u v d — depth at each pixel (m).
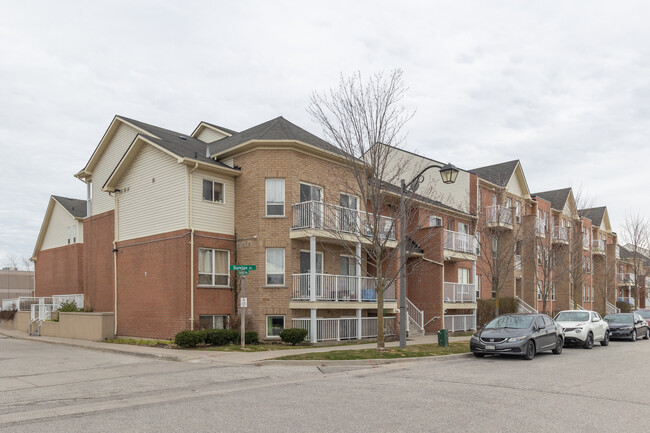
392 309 25.67
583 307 46.75
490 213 31.69
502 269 28.31
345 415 8.52
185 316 20.27
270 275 21.61
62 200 35.84
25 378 12.60
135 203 23.55
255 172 21.95
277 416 8.45
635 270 45.88
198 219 21.14
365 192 19.80
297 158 22.09
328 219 20.88
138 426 7.84
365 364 15.23
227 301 21.81
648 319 31.05
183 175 21.20
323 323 21.34
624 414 8.68
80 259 33.28
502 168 38.25
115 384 11.73
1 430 7.65
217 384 11.78
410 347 18.89
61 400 9.98
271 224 21.61
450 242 29.86
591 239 51.44
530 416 8.48
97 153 27.02
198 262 20.95
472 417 8.38
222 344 19.61
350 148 17.92
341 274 24.30
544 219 41.69
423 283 28.55
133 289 23.06
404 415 8.52
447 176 17.39
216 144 25.64
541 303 40.81
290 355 15.96
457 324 29.33
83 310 26.97
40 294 37.69
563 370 14.27
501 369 14.47
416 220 26.44
